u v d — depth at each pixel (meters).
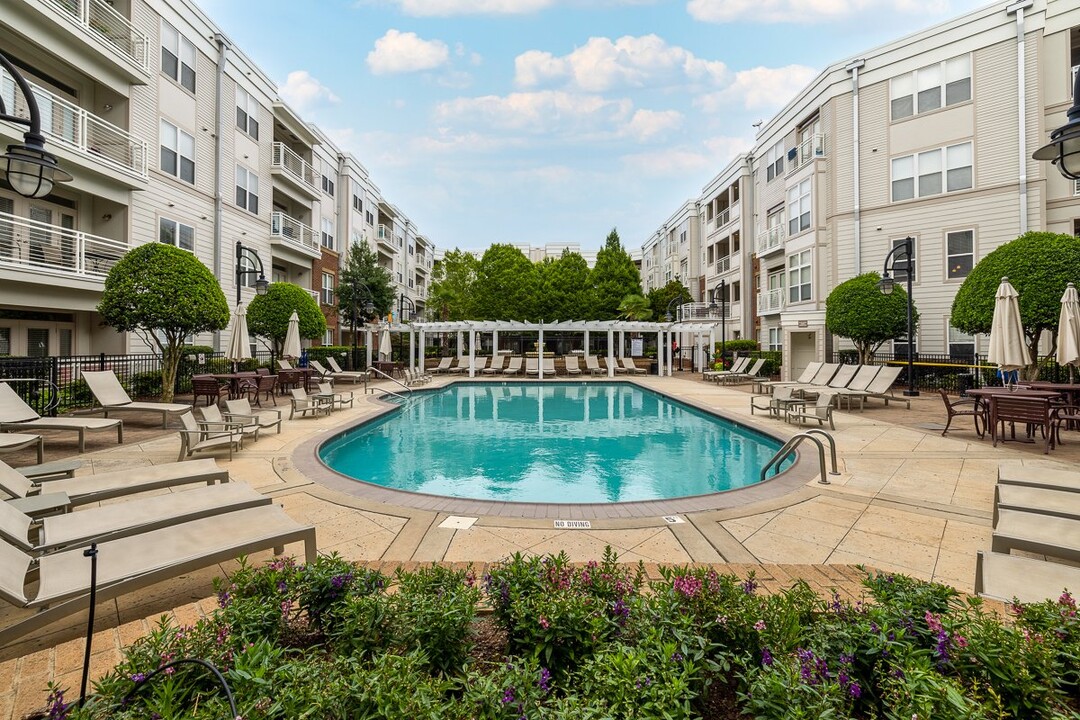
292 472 6.29
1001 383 12.39
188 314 11.06
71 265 13.22
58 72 12.84
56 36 11.85
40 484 4.44
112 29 13.62
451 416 13.53
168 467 4.85
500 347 35.09
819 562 3.66
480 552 3.83
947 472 6.26
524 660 1.94
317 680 1.75
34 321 13.02
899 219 17.44
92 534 3.16
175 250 11.42
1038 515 3.46
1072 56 15.60
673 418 13.16
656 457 8.94
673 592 2.31
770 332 23.38
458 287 38.44
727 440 10.35
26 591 2.99
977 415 8.44
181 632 2.14
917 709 1.57
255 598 2.31
